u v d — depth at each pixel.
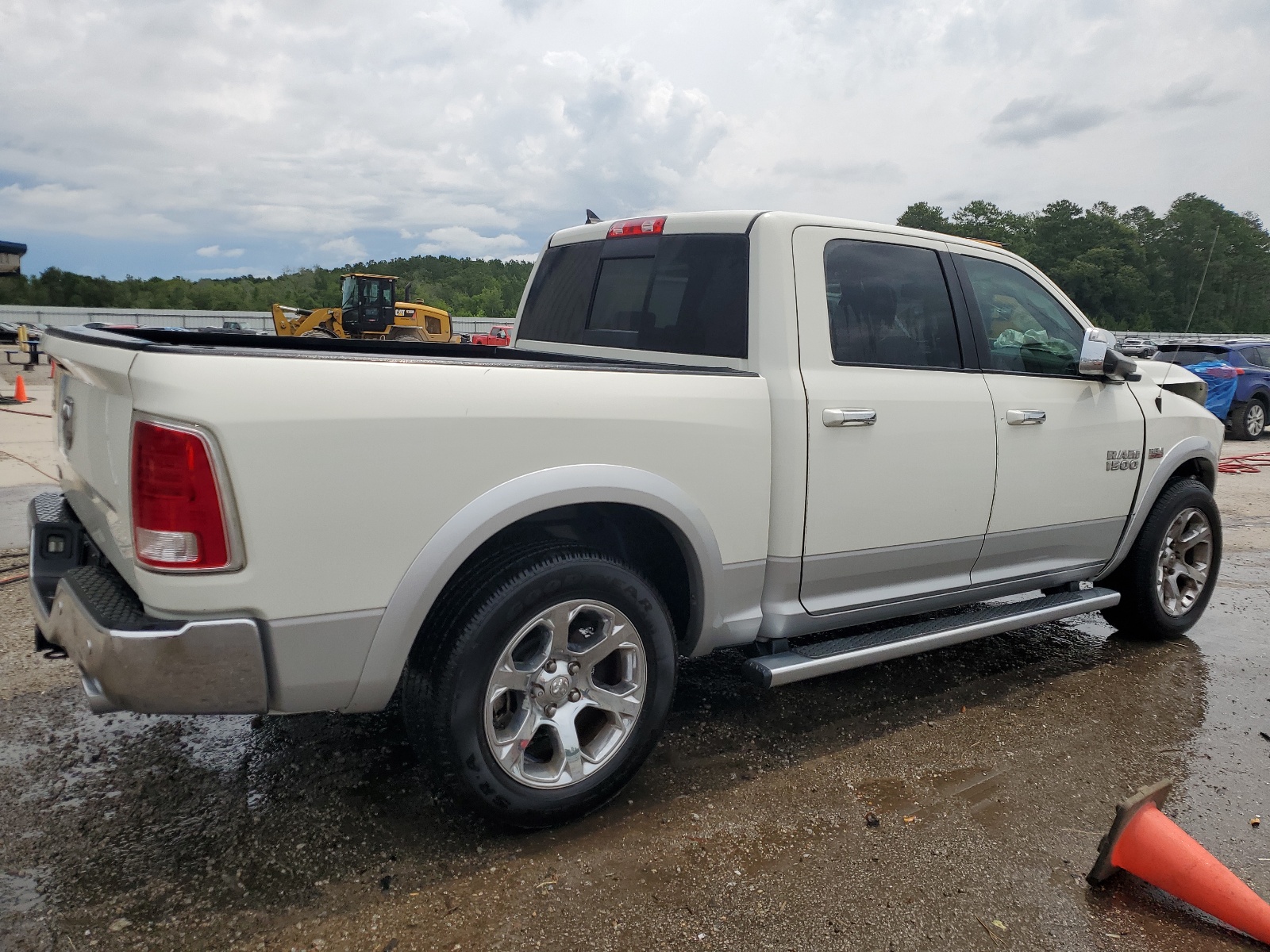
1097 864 2.39
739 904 2.25
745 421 2.83
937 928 2.19
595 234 3.76
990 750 3.19
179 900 2.19
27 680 3.46
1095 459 3.89
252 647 2.04
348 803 2.67
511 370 2.39
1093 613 4.99
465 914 2.18
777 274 2.98
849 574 3.17
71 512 2.81
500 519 2.33
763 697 3.62
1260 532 7.18
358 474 2.12
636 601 2.58
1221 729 3.45
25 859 2.33
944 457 3.31
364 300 22.55
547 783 2.50
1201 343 14.88
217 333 3.40
